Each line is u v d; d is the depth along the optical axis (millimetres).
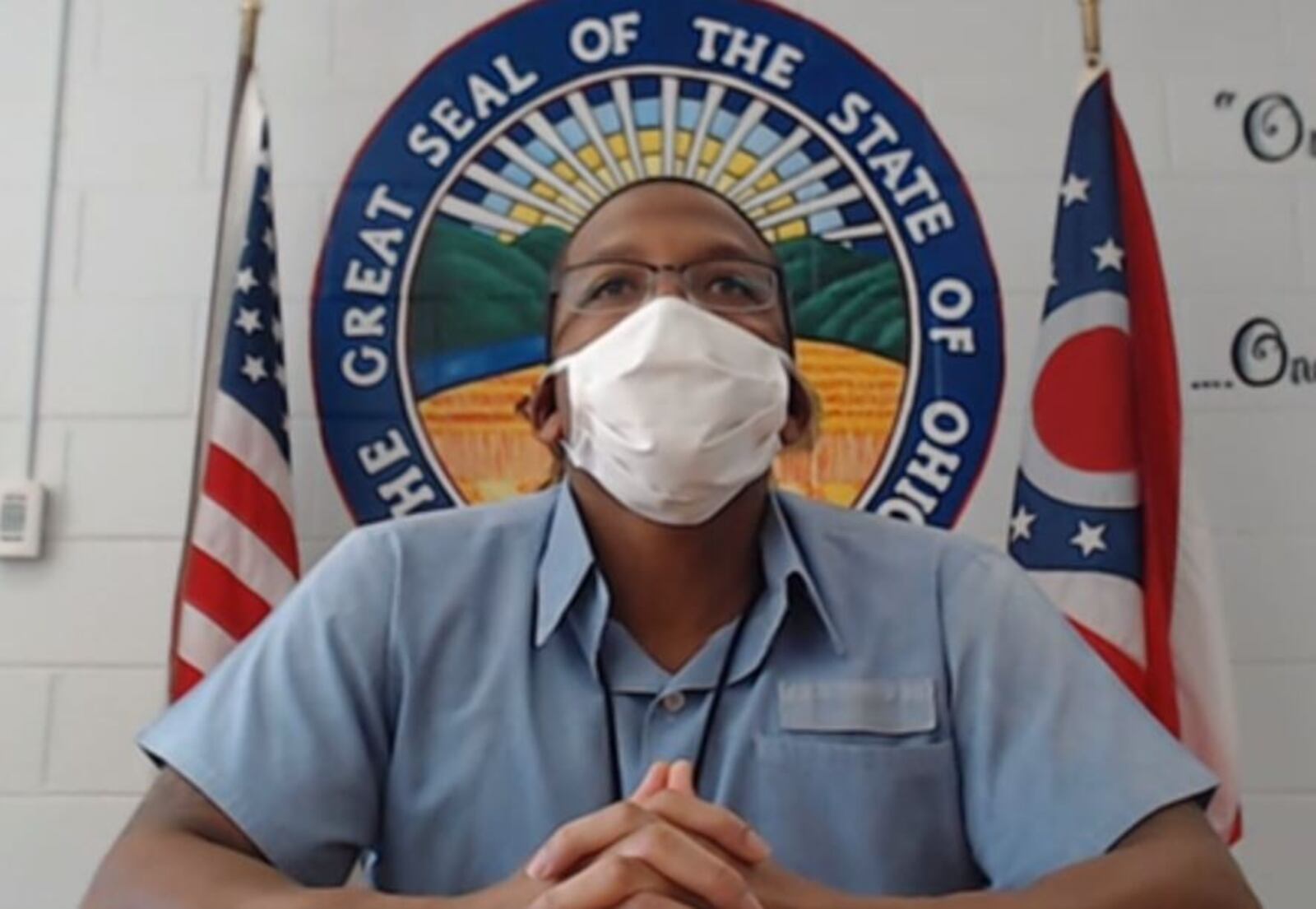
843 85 1852
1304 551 1731
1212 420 1768
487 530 1105
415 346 1786
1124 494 1562
